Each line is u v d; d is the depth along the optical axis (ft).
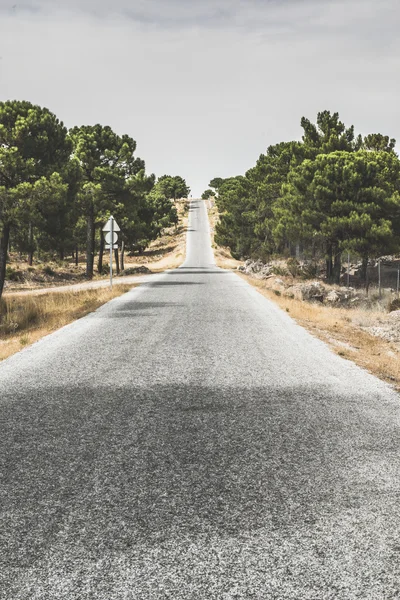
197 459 12.17
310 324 37.14
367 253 100.53
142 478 11.12
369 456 12.36
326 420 15.11
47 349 26.48
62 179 89.04
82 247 230.89
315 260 148.25
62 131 95.96
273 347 26.96
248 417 15.37
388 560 8.07
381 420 15.15
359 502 10.02
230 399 17.28
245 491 10.48
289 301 53.47
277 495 10.31
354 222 94.48
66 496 10.29
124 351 25.82
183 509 9.73
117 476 11.23
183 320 37.29
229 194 209.56
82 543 8.58
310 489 10.58
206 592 7.32
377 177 104.63
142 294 58.85
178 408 16.26
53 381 19.75
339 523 9.21
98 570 7.84
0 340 32.78
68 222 109.81
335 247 107.86
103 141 140.05
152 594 7.29
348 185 99.55
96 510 9.71
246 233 197.77
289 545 8.50
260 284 79.30
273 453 12.53
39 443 13.25
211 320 37.27
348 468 11.65
